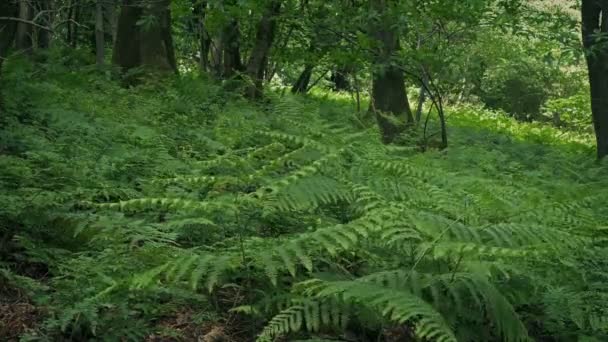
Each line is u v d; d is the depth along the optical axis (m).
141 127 9.10
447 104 27.61
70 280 4.69
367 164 6.19
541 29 13.19
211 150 8.53
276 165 5.13
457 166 9.53
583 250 5.27
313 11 14.52
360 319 4.27
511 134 22.20
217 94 12.90
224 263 4.26
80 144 7.80
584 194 6.98
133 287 4.36
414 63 12.95
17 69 11.52
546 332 4.79
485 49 16.81
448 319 4.25
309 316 4.09
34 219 5.43
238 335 4.55
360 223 4.43
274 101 8.32
